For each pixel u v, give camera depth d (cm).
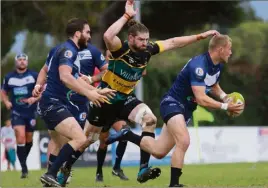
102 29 10638
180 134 2870
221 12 12362
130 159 7438
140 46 2859
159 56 10544
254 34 10912
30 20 10700
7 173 5650
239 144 8150
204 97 2844
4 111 9619
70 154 3027
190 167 6144
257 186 3259
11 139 7356
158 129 7712
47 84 3103
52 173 3020
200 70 2853
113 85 2992
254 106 10556
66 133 3044
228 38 2873
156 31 12700
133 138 3125
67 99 3111
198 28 12625
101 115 3100
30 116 5056
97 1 9769
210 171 5247
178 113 2902
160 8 12162
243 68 10694
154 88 10056
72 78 2916
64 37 10281
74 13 9612
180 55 10731
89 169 6222
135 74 2964
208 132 7938
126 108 3145
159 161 7425
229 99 2881
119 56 2908
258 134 8262
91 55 3841
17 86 5034
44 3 9719
